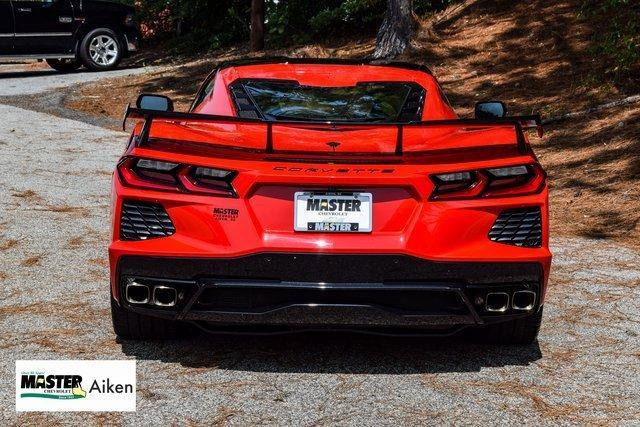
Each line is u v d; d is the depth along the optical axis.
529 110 11.20
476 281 3.62
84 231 6.18
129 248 3.62
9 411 3.27
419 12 17.27
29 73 19.27
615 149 8.81
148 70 18.84
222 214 3.57
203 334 4.21
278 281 3.56
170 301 3.65
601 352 4.11
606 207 7.23
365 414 3.33
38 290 4.82
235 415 3.29
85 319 4.37
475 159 3.66
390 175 3.56
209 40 21.92
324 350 4.06
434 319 3.63
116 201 3.68
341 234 3.57
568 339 4.29
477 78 13.25
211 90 4.70
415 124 3.53
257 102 4.39
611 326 4.49
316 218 3.57
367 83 4.68
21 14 17.67
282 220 3.57
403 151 3.65
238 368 3.79
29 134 10.91
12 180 7.91
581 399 3.54
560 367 3.90
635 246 6.20
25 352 3.88
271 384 3.62
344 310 3.57
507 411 3.40
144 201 3.64
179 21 24.36
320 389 3.58
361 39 18.45
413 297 3.62
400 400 3.48
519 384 3.69
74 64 19.69
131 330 4.01
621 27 12.18
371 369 3.83
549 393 3.60
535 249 3.69
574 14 14.26
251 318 3.60
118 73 18.45
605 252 6.03
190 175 3.62
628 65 11.24
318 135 3.97
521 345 4.19
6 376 3.60
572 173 8.39
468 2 16.62
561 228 6.77
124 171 3.69
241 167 3.57
